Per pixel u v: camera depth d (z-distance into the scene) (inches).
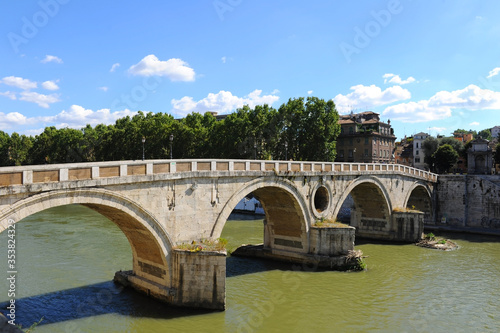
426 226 2181.3
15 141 4311.0
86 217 2234.3
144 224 885.8
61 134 3993.6
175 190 949.2
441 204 2283.5
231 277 1217.4
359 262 1326.3
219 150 2775.6
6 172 668.7
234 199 1093.8
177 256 924.0
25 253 1363.2
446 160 3088.1
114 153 3198.8
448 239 1903.3
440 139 3422.7
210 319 884.0
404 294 1091.3
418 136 3905.0
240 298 1027.9
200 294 927.0
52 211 2514.8
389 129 3767.2
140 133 3090.6
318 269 1311.5
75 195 762.8
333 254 1338.6
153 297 973.2
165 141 2987.2
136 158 3070.9
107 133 3508.9
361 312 959.6
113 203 826.8
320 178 1423.5
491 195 2130.9
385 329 871.7
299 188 1325.0
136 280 1023.0
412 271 1320.1
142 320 863.7
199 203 1006.4
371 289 1127.6
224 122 2795.3
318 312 952.3
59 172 740.0
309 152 2775.6
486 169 2463.1
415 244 1761.8
